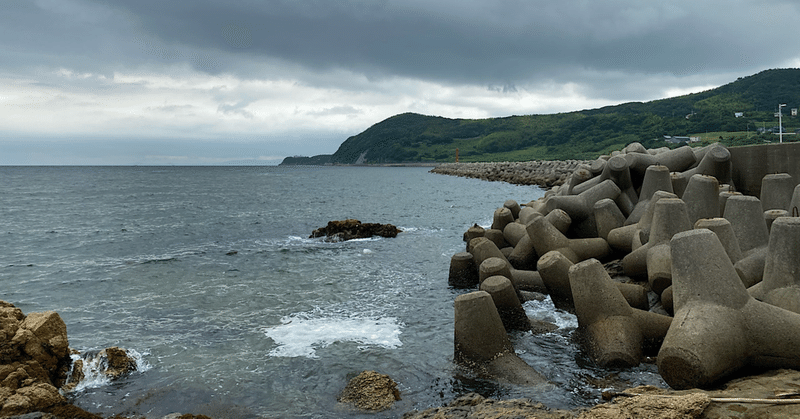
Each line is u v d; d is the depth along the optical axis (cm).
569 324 983
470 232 1770
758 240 935
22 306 1283
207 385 797
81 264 1797
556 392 710
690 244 671
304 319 1108
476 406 627
